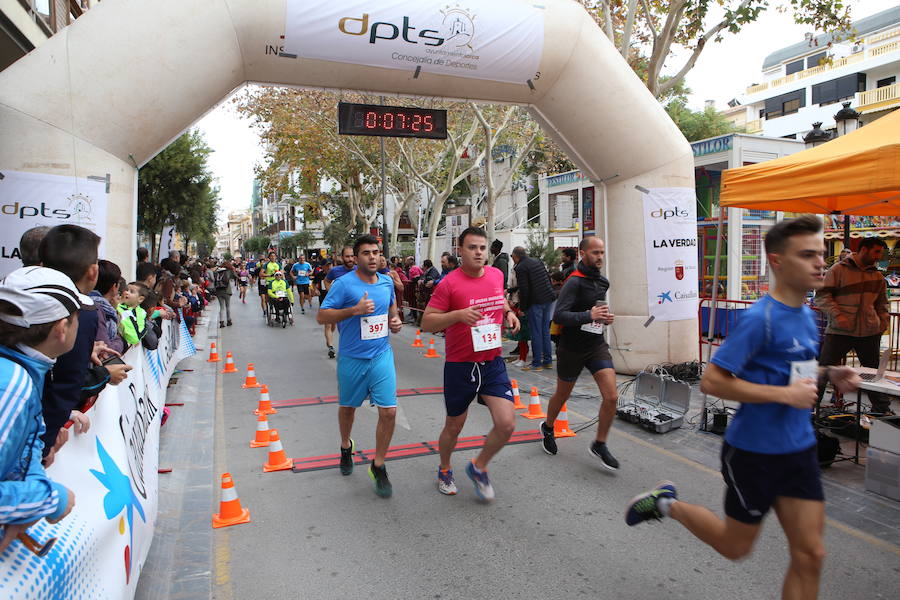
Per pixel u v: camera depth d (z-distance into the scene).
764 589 3.15
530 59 7.73
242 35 6.79
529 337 9.48
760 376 2.49
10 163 5.82
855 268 6.10
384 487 4.42
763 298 2.55
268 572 3.40
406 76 7.59
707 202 13.88
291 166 27.03
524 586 3.22
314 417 6.76
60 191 5.96
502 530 3.88
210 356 10.66
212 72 6.71
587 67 7.96
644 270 8.42
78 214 6.04
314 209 35.53
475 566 3.44
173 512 4.24
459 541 3.74
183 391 8.06
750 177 5.47
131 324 4.39
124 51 6.12
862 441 5.54
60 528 2.00
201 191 21.66
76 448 2.43
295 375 9.27
